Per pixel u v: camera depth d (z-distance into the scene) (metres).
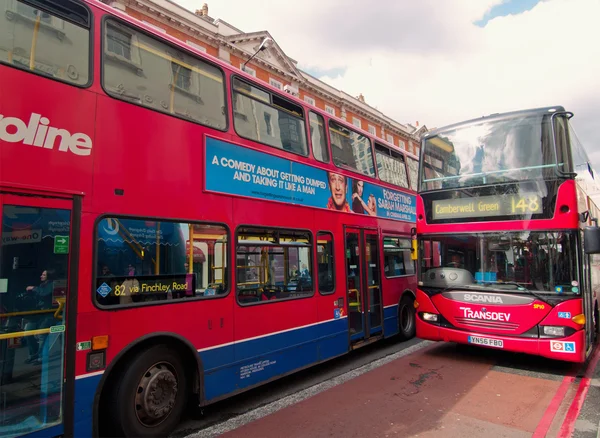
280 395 5.69
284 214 6.08
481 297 6.75
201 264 4.73
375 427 4.48
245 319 5.19
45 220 3.43
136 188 4.13
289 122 6.51
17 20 3.48
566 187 6.37
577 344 5.93
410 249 10.06
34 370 3.28
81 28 3.93
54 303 3.42
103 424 3.85
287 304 5.91
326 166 7.21
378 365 7.19
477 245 6.98
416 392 5.66
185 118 4.77
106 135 3.94
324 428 4.47
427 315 7.40
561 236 6.27
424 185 7.88
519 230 6.61
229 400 5.53
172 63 4.77
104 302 3.75
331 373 6.77
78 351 3.52
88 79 3.88
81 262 3.61
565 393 5.59
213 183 4.99
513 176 6.84
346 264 7.38
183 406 4.41
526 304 6.32
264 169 5.81
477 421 4.63
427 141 8.05
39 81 3.51
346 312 7.19
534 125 6.88
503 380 6.19
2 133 3.23
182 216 4.55
